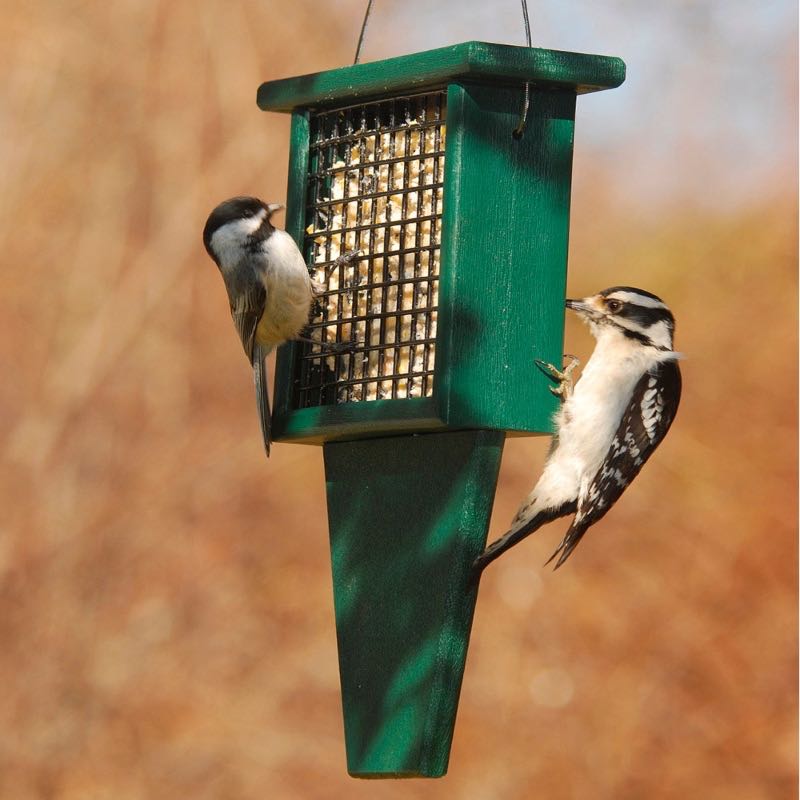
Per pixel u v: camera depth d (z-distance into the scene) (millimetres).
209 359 18703
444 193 7699
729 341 20297
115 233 18547
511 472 18938
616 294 8953
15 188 18297
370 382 8281
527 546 19047
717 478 19672
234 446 18703
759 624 18906
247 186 18750
